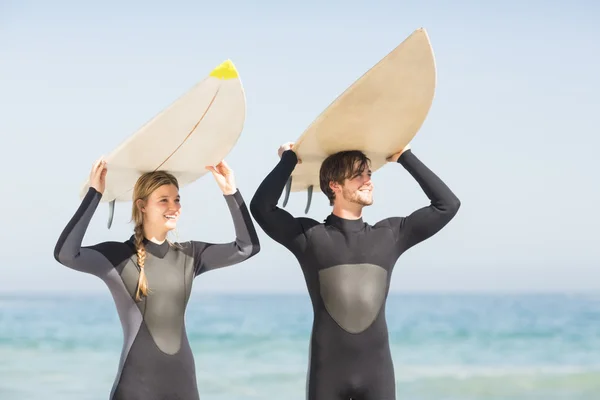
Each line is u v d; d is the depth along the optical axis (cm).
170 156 748
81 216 684
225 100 695
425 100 691
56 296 4222
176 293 712
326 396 693
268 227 711
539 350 2448
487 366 2217
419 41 646
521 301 3853
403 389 1950
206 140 732
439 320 3066
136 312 700
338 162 727
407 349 2505
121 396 686
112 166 740
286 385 1995
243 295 4188
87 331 2742
